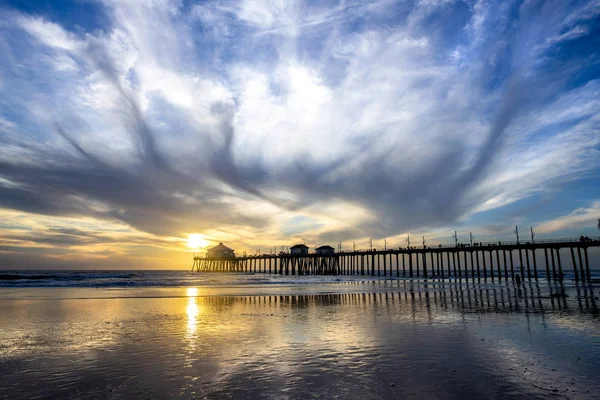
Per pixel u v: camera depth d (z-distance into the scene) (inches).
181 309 823.1
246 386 295.7
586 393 275.3
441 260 2874.0
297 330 547.8
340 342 460.4
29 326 594.9
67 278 2490.2
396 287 1668.3
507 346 432.5
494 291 1337.4
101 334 523.5
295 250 4638.3
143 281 2194.9
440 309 791.1
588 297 1059.9
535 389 284.0
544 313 717.9
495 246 2444.6
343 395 273.9
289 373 330.3
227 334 518.9
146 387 295.1
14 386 300.0
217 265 6894.7
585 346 430.6
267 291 1407.5
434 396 271.1
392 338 482.9
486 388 287.3
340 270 4286.4
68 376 326.0
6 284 1797.5
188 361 374.6
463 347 428.1
